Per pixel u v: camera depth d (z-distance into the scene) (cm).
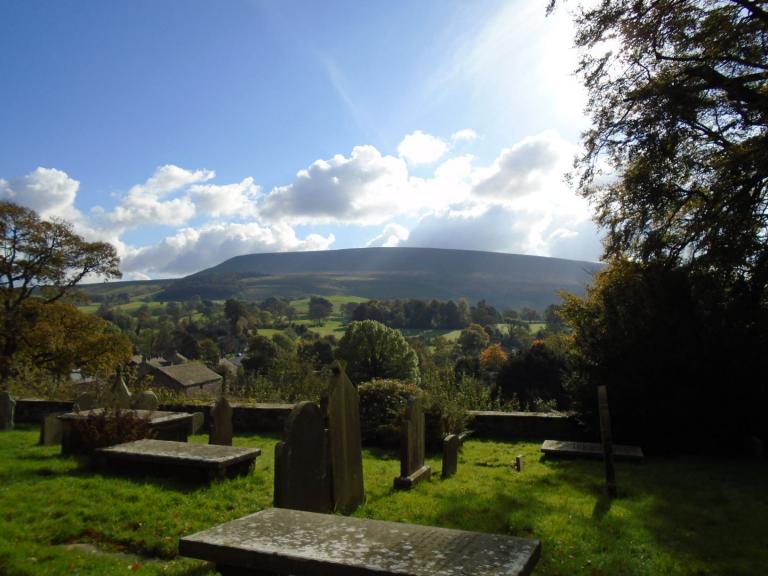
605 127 1537
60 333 3441
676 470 956
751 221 1348
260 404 1497
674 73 1498
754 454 1095
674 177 1525
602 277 1560
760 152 1270
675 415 1138
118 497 663
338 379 680
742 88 1398
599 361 1223
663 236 1522
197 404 1488
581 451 1080
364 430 1242
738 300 1213
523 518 620
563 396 1730
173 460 753
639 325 1207
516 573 296
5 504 629
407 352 3956
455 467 941
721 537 573
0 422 1354
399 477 804
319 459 610
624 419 1188
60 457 922
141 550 521
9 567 459
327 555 323
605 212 1698
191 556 350
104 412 920
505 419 1387
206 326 12281
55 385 1934
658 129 1445
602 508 680
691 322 1162
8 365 2225
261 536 357
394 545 339
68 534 550
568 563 488
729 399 1121
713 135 1506
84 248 3616
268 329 11438
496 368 6562
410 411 838
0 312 3303
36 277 3469
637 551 525
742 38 1356
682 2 1380
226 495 683
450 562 311
